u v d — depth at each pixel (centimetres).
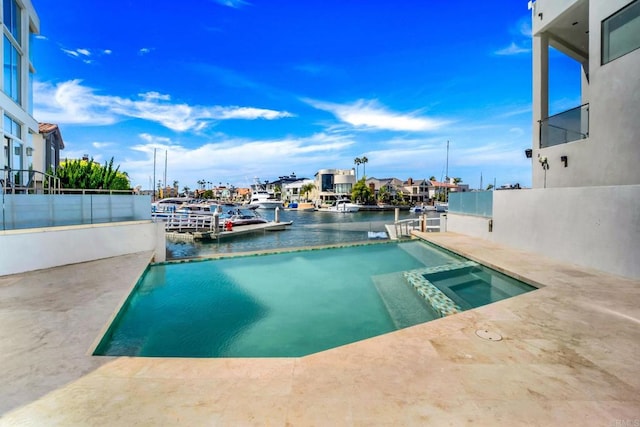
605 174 743
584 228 719
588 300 493
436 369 296
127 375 292
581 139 827
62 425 225
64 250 762
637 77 661
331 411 236
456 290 709
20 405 248
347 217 4612
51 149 1909
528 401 248
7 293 553
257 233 2198
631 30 678
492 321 415
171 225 2075
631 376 286
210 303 663
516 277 662
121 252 881
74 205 819
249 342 495
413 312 601
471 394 257
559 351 333
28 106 1304
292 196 8725
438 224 1648
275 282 814
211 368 303
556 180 910
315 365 305
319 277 858
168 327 549
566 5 875
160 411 238
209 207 3178
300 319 584
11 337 380
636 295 514
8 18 1103
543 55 1004
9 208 702
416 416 230
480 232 1192
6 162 1094
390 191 7312
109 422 227
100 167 1175
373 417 229
